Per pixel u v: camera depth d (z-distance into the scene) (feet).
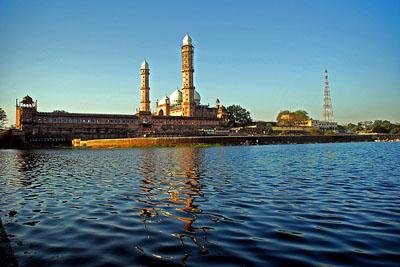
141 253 37.24
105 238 42.86
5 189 83.92
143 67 626.64
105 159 196.24
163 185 87.71
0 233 45.93
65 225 49.55
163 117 548.31
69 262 35.04
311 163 154.61
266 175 107.96
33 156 233.35
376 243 39.40
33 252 38.22
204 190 78.84
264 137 481.05
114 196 72.79
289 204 62.34
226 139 441.68
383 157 192.24
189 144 414.62
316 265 33.06
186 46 589.32
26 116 444.55
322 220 50.39
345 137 592.19
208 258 35.42
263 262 34.06
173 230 45.96
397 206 60.03
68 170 131.85
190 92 590.96
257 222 49.60
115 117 504.84
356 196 70.08
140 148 366.43
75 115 475.72
